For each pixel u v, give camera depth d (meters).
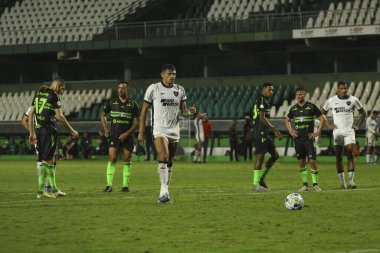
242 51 69.81
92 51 73.06
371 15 63.59
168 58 74.38
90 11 77.50
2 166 50.53
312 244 14.43
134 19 74.31
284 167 46.84
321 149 57.31
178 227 16.91
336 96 28.67
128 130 27.72
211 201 22.84
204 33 67.94
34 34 77.19
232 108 65.12
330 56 68.56
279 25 65.62
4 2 81.88
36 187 30.42
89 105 71.88
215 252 13.61
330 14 65.62
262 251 13.70
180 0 75.75
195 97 67.94
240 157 62.50
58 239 15.20
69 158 63.34
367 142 52.69
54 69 78.44
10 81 79.94
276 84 67.94
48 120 24.66
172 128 22.64
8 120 72.31
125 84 27.81
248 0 72.25
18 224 17.50
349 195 24.80
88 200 23.52
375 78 64.88
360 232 15.99
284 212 19.75
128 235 15.70
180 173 40.91
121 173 41.28
